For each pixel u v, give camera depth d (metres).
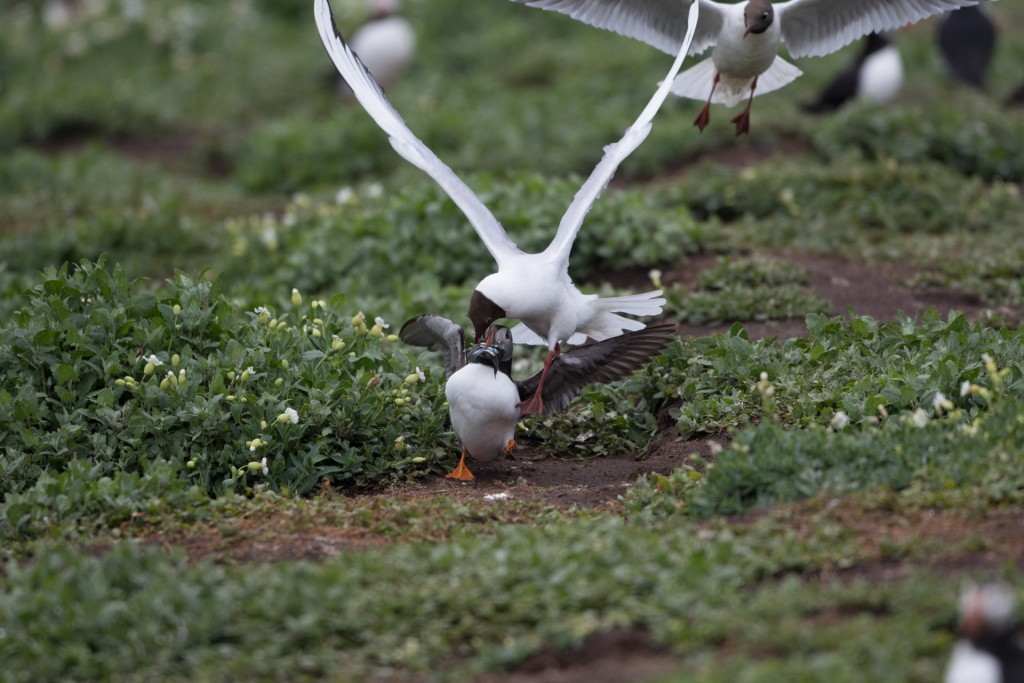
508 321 14.64
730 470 9.45
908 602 7.38
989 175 21.09
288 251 18.12
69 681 7.47
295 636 7.64
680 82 13.37
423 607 7.80
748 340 12.61
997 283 15.80
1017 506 8.60
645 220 17.11
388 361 12.40
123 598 8.25
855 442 9.48
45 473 10.29
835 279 16.27
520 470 11.55
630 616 7.49
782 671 6.62
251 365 11.66
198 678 7.32
